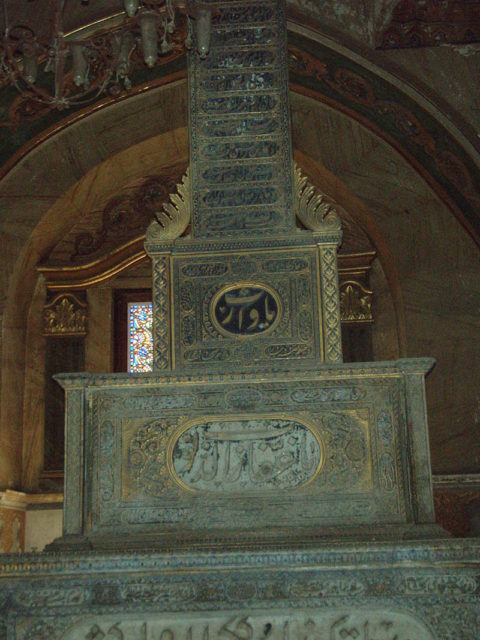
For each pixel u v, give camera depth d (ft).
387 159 15.47
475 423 14.33
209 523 9.61
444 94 13.33
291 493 9.66
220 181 11.11
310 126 15.69
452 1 13.39
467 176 13.93
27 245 16.02
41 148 15.75
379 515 9.57
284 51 11.67
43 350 17.01
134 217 17.37
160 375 9.98
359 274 16.92
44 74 13.64
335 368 9.92
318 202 10.87
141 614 9.05
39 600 9.10
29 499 16.21
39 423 16.65
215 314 10.54
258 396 9.95
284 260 10.68
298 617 9.00
